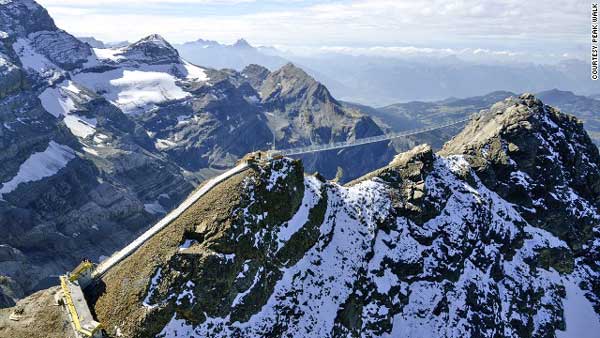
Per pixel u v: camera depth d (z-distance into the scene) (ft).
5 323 259.80
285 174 338.95
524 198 465.88
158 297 264.93
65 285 278.87
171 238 293.02
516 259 436.35
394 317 350.84
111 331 256.32
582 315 431.02
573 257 469.57
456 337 349.20
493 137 492.54
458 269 385.70
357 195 395.75
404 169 430.61
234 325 281.54
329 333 308.60
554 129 506.89
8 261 638.94
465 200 429.79
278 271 314.35
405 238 387.34
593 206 506.89
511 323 388.37
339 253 351.25
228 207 304.30
